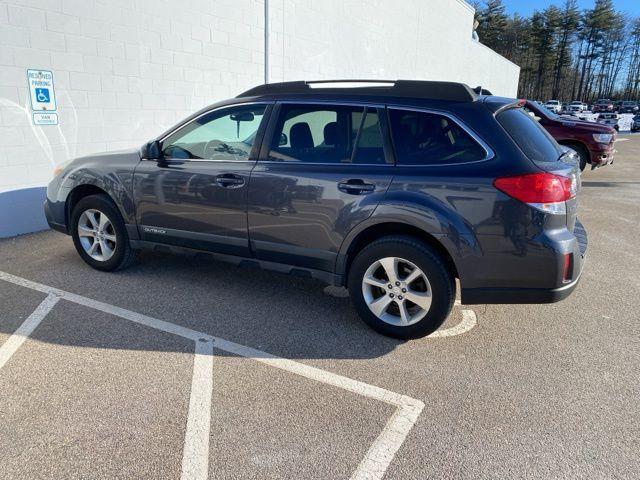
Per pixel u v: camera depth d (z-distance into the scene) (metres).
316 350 3.43
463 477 2.28
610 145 10.99
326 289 4.52
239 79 8.48
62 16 5.96
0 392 2.84
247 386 2.97
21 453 2.37
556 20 75.56
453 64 19.30
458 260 3.22
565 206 3.16
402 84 3.55
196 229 4.20
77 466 2.29
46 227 6.35
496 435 2.57
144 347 3.39
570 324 3.93
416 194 3.29
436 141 3.34
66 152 6.28
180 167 4.18
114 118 6.70
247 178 3.86
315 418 2.68
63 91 6.12
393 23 13.84
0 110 5.61
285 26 9.39
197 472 2.28
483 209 3.13
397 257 3.41
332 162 3.61
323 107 3.69
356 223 3.48
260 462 2.35
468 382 3.07
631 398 2.92
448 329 3.81
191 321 3.81
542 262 3.09
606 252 5.91
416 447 2.47
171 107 7.41
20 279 4.58
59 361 3.19
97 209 4.64
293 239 3.77
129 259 4.73
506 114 3.39
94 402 2.77
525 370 3.22
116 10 6.51
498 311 4.18
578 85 86.31
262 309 4.07
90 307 4.01
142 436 2.51
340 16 11.20
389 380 3.07
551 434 2.58
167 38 7.18
